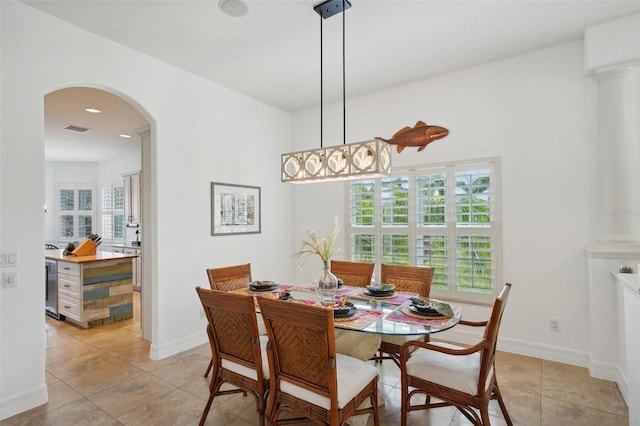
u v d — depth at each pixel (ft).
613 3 7.98
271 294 8.55
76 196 25.85
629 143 8.72
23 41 7.73
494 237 10.88
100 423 7.21
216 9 8.06
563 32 9.27
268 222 14.57
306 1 7.79
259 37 9.34
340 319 6.65
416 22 8.66
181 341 11.07
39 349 7.86
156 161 10.48
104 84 9.22
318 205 14.93
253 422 7.26
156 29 8.89
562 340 9.89
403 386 6.57
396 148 12.76
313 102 14.51
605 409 7.56
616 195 8.84
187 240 11.32
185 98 11.34
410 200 12.42
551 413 7.44
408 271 9.52
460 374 6.11
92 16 8.27
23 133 7.70
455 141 11.57
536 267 10.25
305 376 5.74
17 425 7.09
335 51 10.14
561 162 9.91
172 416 7.47
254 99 14.03
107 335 12.75
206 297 6.59
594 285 9.05
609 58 8.73
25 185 7.72
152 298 10.57
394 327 6.23
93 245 15.65
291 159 8.55
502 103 10.77
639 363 5.80
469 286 11.26
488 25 8.86
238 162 13.24
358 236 13.66
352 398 5.82
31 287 7.77
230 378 6.79
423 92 12.21
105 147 21.13
